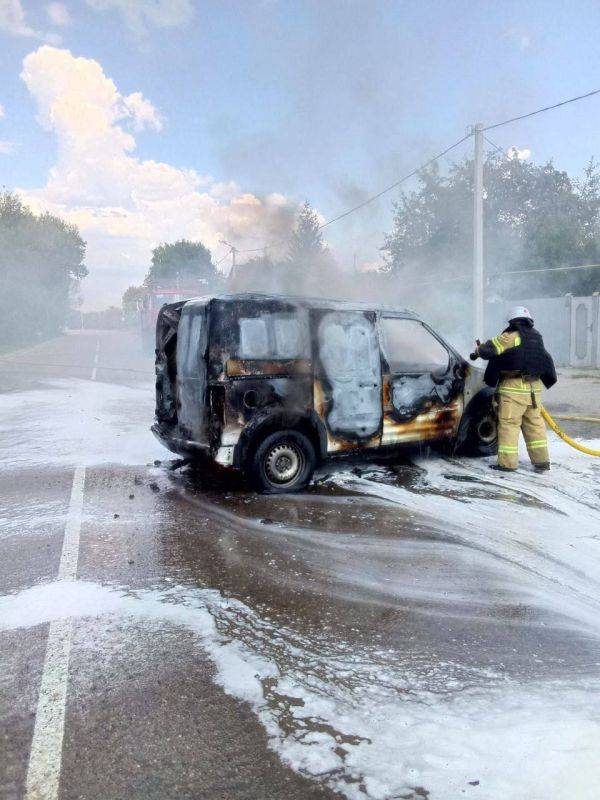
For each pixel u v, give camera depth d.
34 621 3.30
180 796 2.09
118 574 3.93
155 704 2.58
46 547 4.41
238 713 2.52
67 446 8.05
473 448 7.21
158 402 6.68
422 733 2.39
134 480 6.34
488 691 2.67
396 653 2.99
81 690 2.68
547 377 6.62
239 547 4.43
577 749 2.28
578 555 4.26
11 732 2.42
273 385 5.67
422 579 3.87
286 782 2.14
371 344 6.24
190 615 3.37
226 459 5.54
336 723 2.46
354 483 6.14
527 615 3.40
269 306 5.70
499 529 4.78
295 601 3.56
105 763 2.24
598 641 3.12
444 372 6.76
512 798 2.06
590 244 22.61
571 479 6.24
